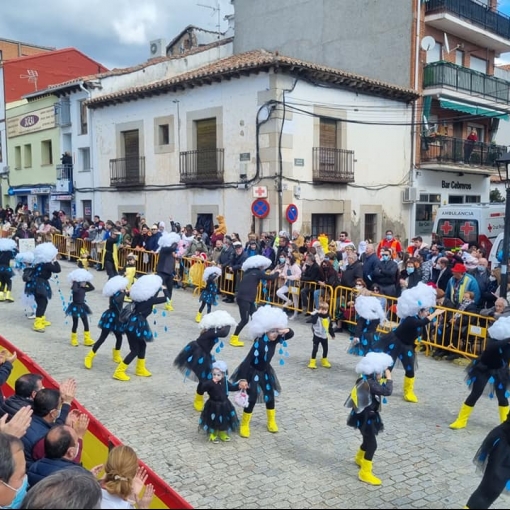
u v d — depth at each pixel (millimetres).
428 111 21453
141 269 16844
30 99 28500
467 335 9648
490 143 25250
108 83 23891
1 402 5277
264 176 17125
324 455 6199
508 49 25688
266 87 16812
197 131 19578
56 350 9898
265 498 5289
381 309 8789
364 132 19422
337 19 22469
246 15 25281
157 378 8578
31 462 4254
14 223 23922
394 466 5988
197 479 5621
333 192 18484
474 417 7398
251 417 7262
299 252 14188
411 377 7883
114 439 4500
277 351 10203
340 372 9062
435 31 21875
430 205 22594
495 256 14656
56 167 26859
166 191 20688
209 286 11977
